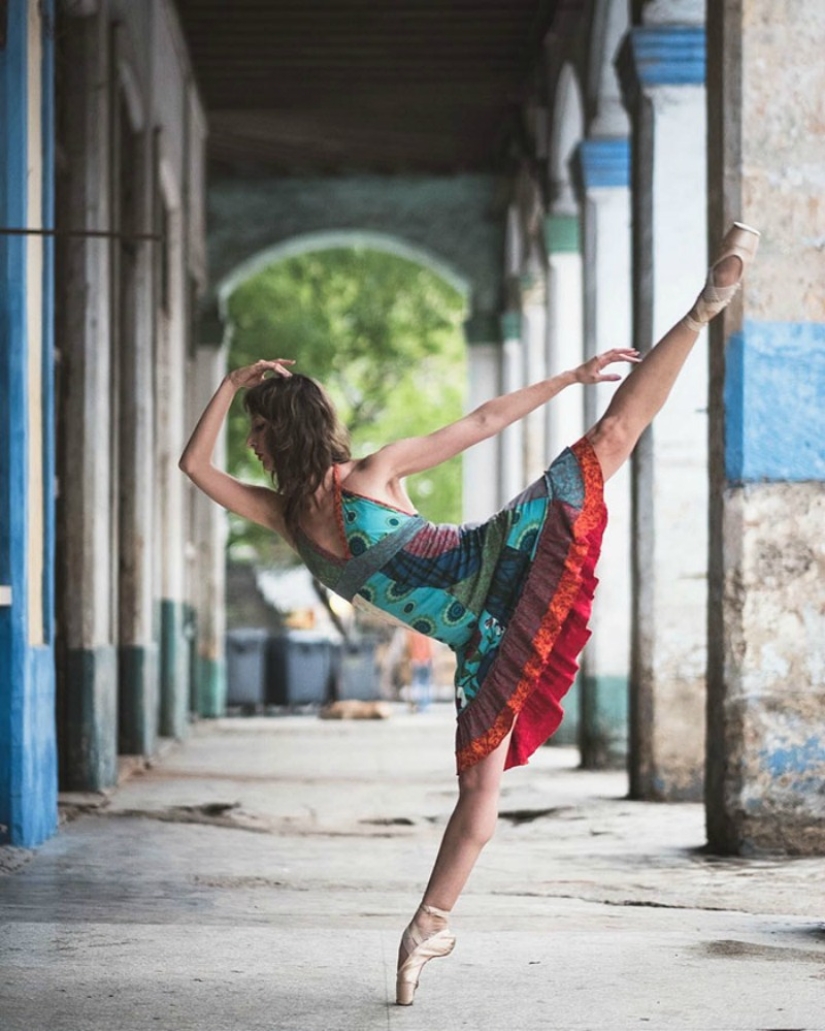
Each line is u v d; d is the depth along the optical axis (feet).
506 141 92.02
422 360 165.27
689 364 46.34
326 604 135.85
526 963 20.33
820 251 32.81
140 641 56.03
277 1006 17.83
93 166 45.03
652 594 45.65
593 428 17.89
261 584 157.17
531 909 25.35
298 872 29.76
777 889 27.73
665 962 20.40
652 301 47.09
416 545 17.49
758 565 32.71
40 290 33.47
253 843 34.55
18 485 31.55
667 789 44.86
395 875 29.48
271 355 152.25
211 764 57.26
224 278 102.01
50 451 34.09
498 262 102.89
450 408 175.63
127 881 28.19
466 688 17.66
